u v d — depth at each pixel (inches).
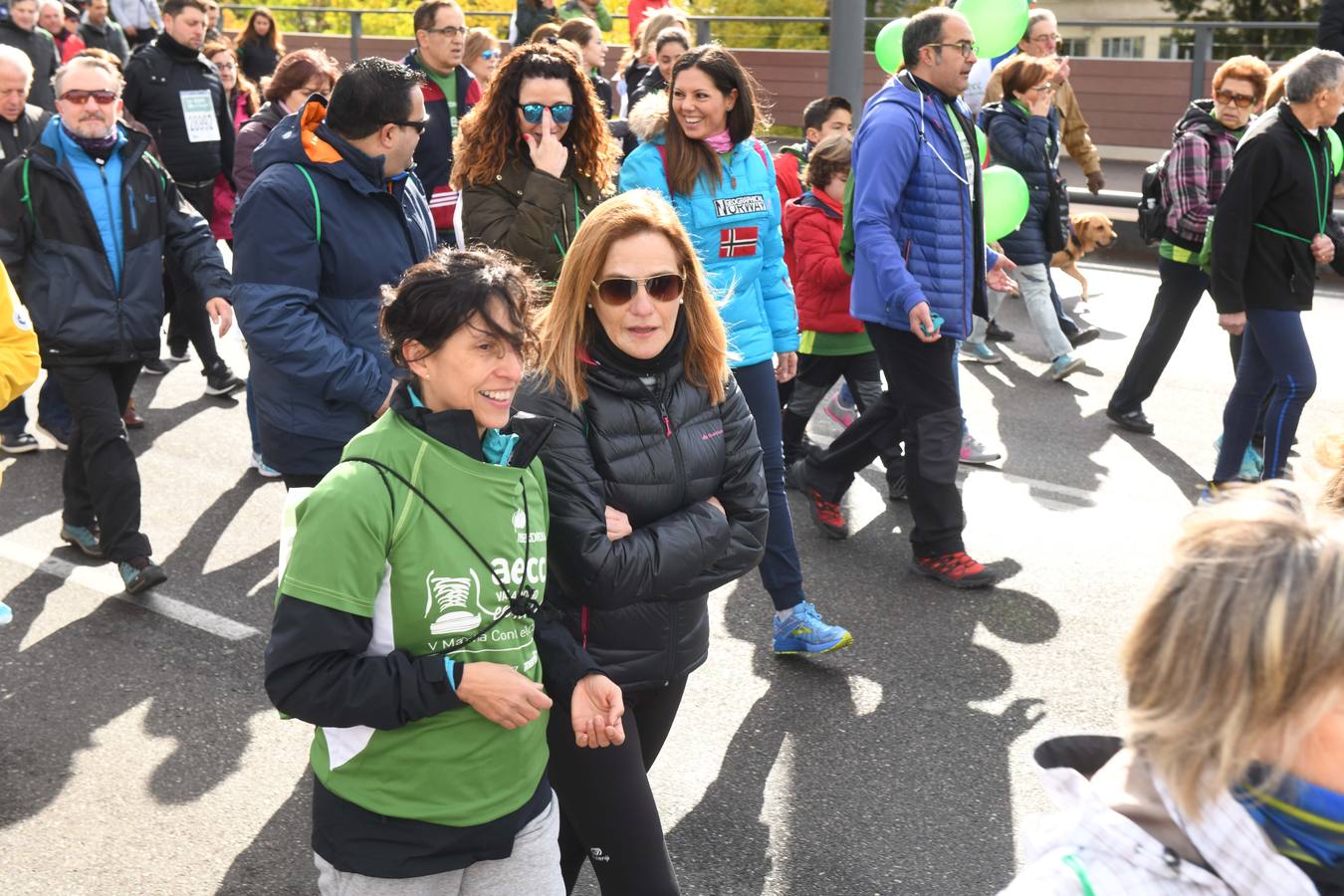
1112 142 520.4
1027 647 185.0
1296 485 62.4
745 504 111.5
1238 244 214.4
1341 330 354.0
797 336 180.1
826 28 539.8
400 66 144.4
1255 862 52.1
